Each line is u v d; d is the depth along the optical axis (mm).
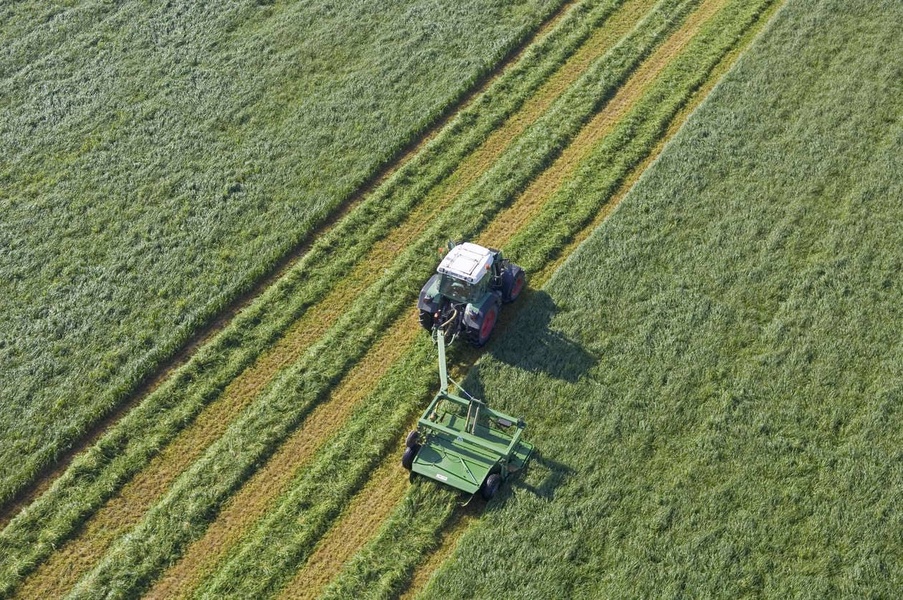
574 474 19812
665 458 20156
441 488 19578
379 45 34375
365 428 21203
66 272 25703
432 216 27531
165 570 18688
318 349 23266
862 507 19047
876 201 26766
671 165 28344
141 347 23578
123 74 33375
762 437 20516
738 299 23906
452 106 31719
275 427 21281
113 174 29141
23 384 22547
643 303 23859
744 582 17781
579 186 28016
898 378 21688
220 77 33000
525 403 21375
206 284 25328
